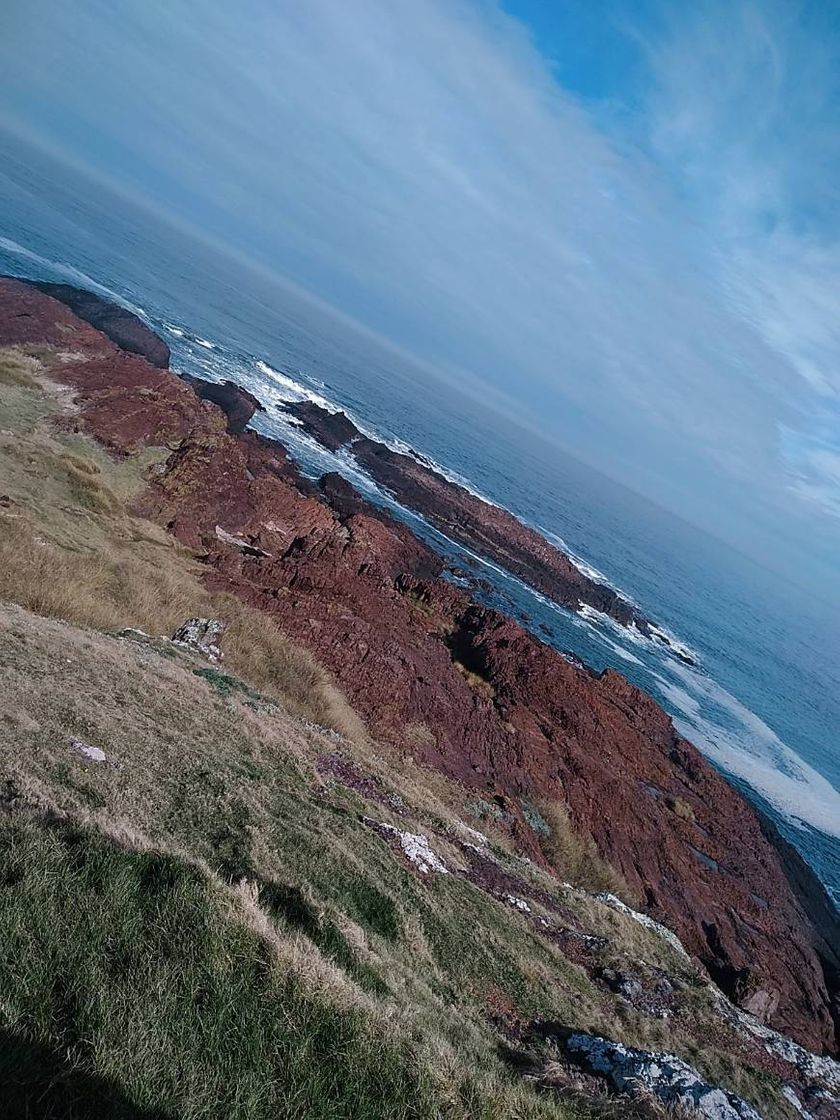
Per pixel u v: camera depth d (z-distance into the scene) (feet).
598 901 87.71
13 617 70.28
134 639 91.81
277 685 105.81
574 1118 28.78
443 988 42.22
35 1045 17.21
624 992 61.57
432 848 68.33
